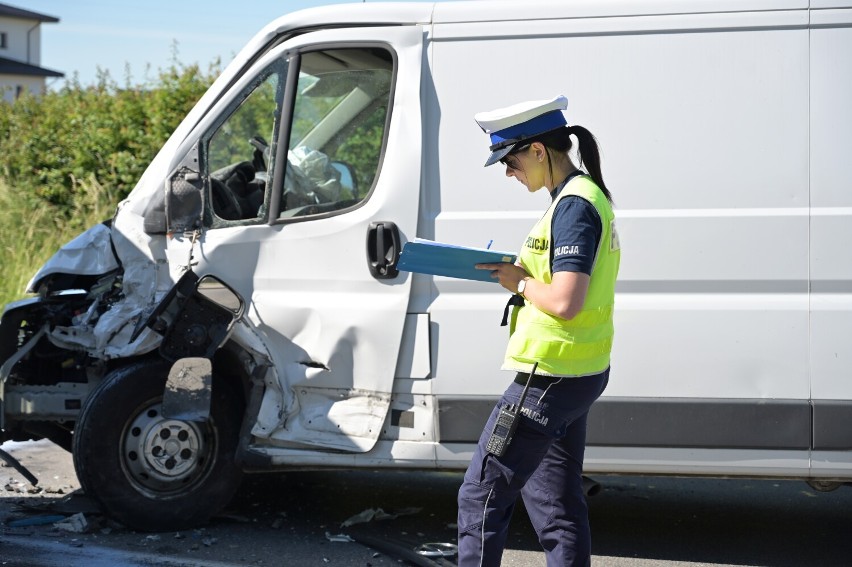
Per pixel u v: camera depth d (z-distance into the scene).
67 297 5.18
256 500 5.64
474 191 4.71
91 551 4.71
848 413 4.49
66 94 14.80
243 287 4.91
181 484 5.01
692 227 4.55
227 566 4.58
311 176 4.93
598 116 4.62
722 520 5.50
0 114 14.70
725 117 4.55
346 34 4.86
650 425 4.59
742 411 4.55
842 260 4.49
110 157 12.46
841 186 4.51
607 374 3.70
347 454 4.83
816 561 4.88
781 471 4.56
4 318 5.16
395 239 4.73
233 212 5.01
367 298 4.79
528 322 3.58
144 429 4.93
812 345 4.50
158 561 4.61
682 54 4.58
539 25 4.68
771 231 4.52
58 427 5.61
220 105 4.96
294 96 4.91
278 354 4.91
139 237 4.99
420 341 4.75
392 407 4.80
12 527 5.02
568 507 3.72
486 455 3.59
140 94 13.16
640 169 4.60
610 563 4.81
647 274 4.58
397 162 4.75
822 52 4.52
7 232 10.65
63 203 12.55
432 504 5.64
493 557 3.61
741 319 4.54
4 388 5.11
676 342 4.57
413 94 4.76
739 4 4.55
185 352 4.82
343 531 5.13
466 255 3.59
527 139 3.59
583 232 3.43
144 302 4.95
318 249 4.83
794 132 4.52
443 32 4.76
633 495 5.96
